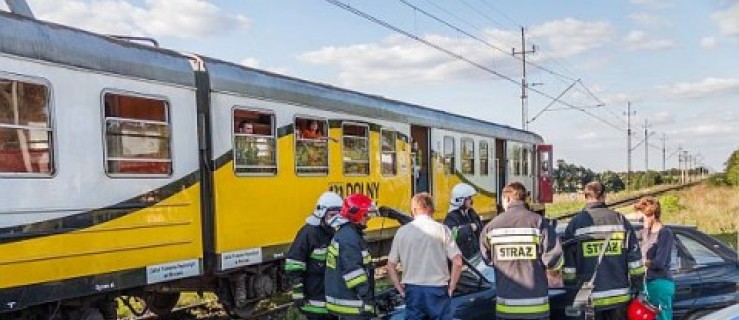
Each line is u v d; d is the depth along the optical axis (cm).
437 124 1594
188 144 850
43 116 673
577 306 598
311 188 1085
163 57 834
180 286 897
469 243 789
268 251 974
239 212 921
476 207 1822
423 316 588
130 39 860
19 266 636
